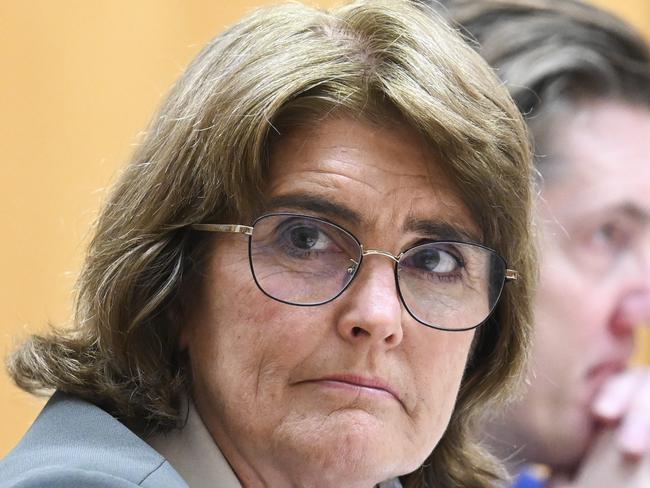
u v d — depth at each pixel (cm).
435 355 477
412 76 470
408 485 596
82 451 418
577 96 793
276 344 454
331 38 481
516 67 783
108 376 479
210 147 460
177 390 480
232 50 484
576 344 797
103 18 852
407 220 464
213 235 467
